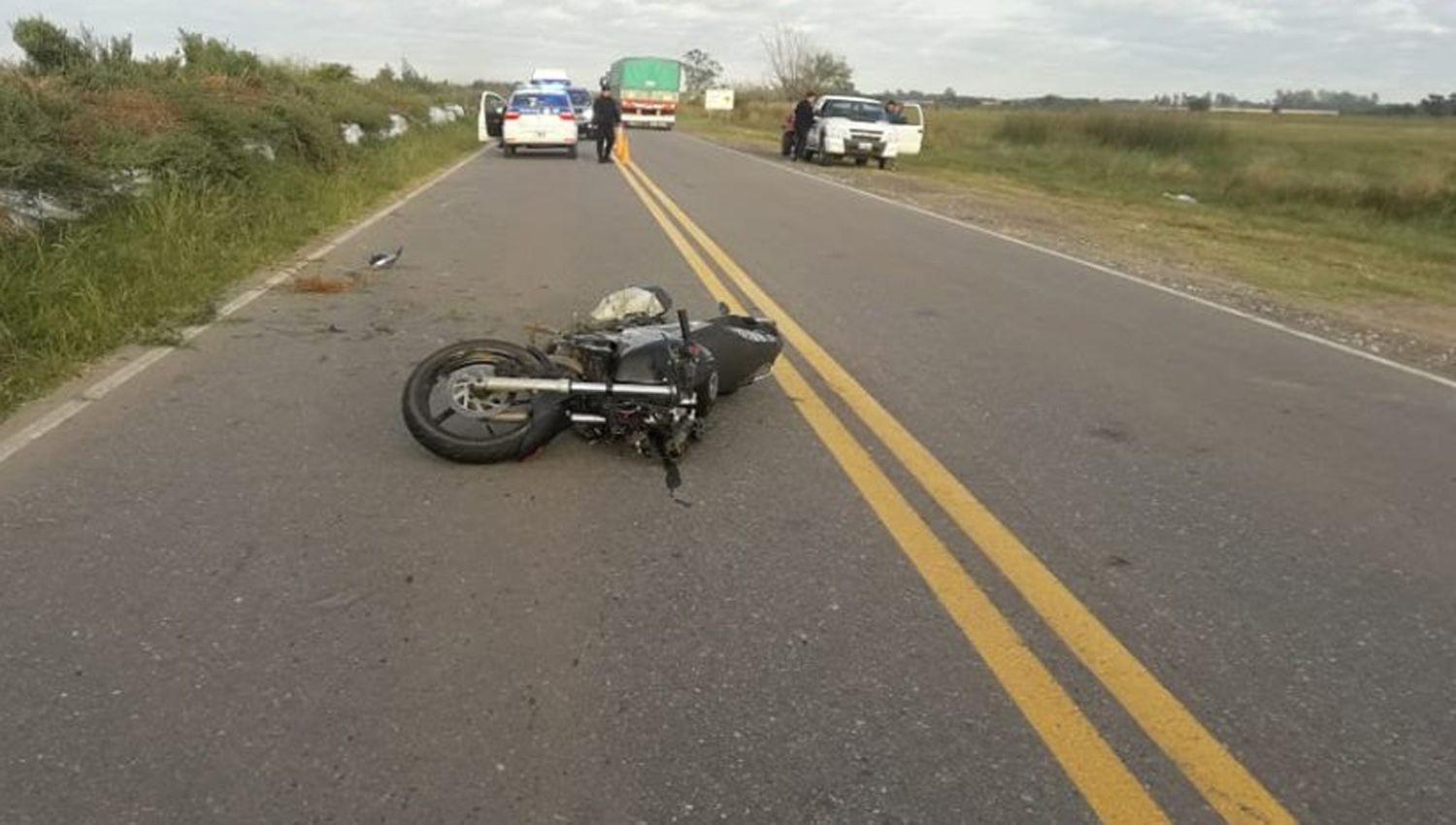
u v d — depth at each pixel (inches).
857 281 416.8
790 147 1290.6
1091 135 1573.6
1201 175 1197.7
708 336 227.0
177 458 198.1
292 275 381.4
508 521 175.3
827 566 163.0
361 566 157.8
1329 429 249.3
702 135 1871.3
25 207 327.3
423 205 621.0
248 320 309.0
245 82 727.1
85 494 180.1
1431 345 364.8
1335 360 326.3
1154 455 222.5
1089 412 252.7
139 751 114.0
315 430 216.1
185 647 134.1
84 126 410.6
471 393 200.2
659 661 135.0
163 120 479.2
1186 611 153.6
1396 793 114.7
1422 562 174.7
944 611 150.1
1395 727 127.0
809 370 278.2
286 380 250.5
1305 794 114.0
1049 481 203.8
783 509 184.5
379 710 122.8
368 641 137.4
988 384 272.5
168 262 343.0
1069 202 902.4
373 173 713.0
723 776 113.1
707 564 162.4
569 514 179.0
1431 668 140.9
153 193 397.7
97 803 106.0
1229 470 215.9
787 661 135.9
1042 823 107.9
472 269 408.5
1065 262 508.7
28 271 285.7
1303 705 130.9
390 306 335.3
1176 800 112.3
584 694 127.3
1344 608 157.2
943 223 646.5
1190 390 278.4
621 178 853.2
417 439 197.9
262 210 472.7
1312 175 1081.4
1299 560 173.3
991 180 1111.6
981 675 134.3
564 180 819.4
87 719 119.0
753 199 724.7
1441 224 858.1
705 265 435.5
